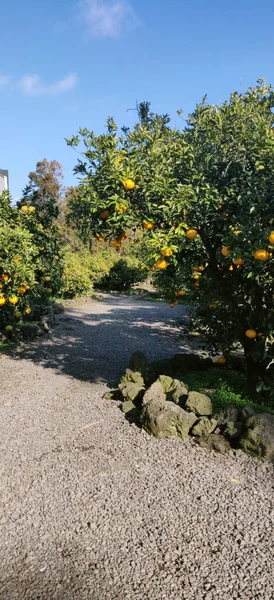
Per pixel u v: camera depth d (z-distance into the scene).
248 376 4.54
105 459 3.41
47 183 30.14
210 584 2.19
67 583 2.21
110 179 3.57
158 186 3.47
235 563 2.32
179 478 3.13
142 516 2.72
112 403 4.63
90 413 4.37
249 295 4.28
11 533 2.58
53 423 4.14
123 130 3.81
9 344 7.42
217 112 3.67
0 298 6.21
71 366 6.26
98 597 2.13
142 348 7.53
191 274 5.10
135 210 3.71
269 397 4.33
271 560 2.34
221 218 3.63
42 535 2.56
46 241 8.09
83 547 2.46
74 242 21.28
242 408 3.75
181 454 3.47
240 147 3.60
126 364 6.41
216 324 5.02
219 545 2.46
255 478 3.13
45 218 8.36
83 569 2.30
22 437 3.84
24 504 2.86
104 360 6.64
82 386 5.30
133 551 2.42
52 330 8.86
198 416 3.91
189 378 5.09
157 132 3.63
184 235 3.58
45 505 2.84
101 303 14.20
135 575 2.25
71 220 4.35
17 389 5.20
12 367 6.15
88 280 15.16
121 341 8.09
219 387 4.68
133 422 4.10
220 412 3.80
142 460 3.38
